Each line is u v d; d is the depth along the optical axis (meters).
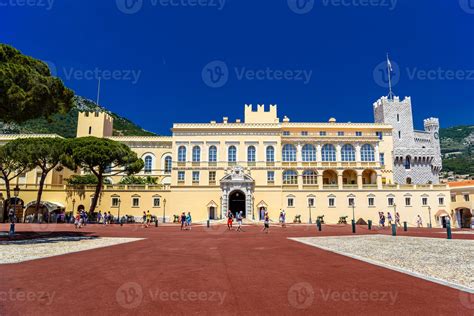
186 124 69.75
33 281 11.52
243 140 69.62
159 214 66.38
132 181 70.69
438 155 103.19
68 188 67.00
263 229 45.50
